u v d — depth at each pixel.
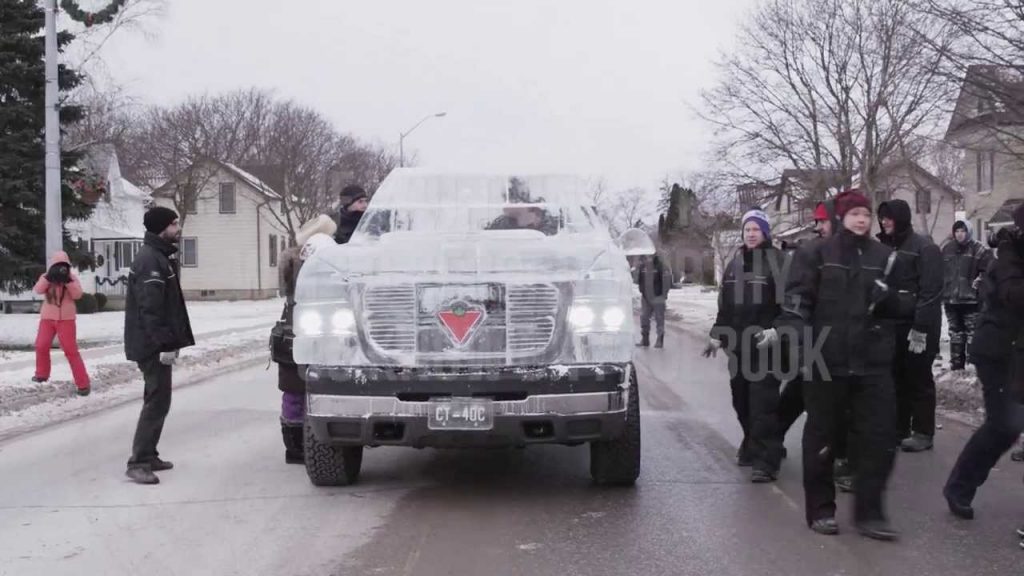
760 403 6.80
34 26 21.06
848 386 5.51
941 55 10.56
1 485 6.93
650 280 17.52
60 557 5.21
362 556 5.19
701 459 7.63
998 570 4.86
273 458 7.84
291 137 45.38
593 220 7.77
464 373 5.82
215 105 45.25
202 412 10.42
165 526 5.80
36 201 20.69
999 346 5.66
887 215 7.32
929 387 7.66
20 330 22.95
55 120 17.94
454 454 7.91
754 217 6.95
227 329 23.12
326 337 5.99
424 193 7.77
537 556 5.17
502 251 6.02
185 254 49.69
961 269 10.95
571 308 5.97
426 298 5.94
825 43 22.75
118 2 21.02
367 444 6.01
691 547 5.30
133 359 7.06
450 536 5.55
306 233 7.58
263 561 5.12
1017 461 7.30
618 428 6.00
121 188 45.59
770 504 6.20
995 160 13.74
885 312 5.41
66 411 10.56
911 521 5.75
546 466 7.41
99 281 44.56
